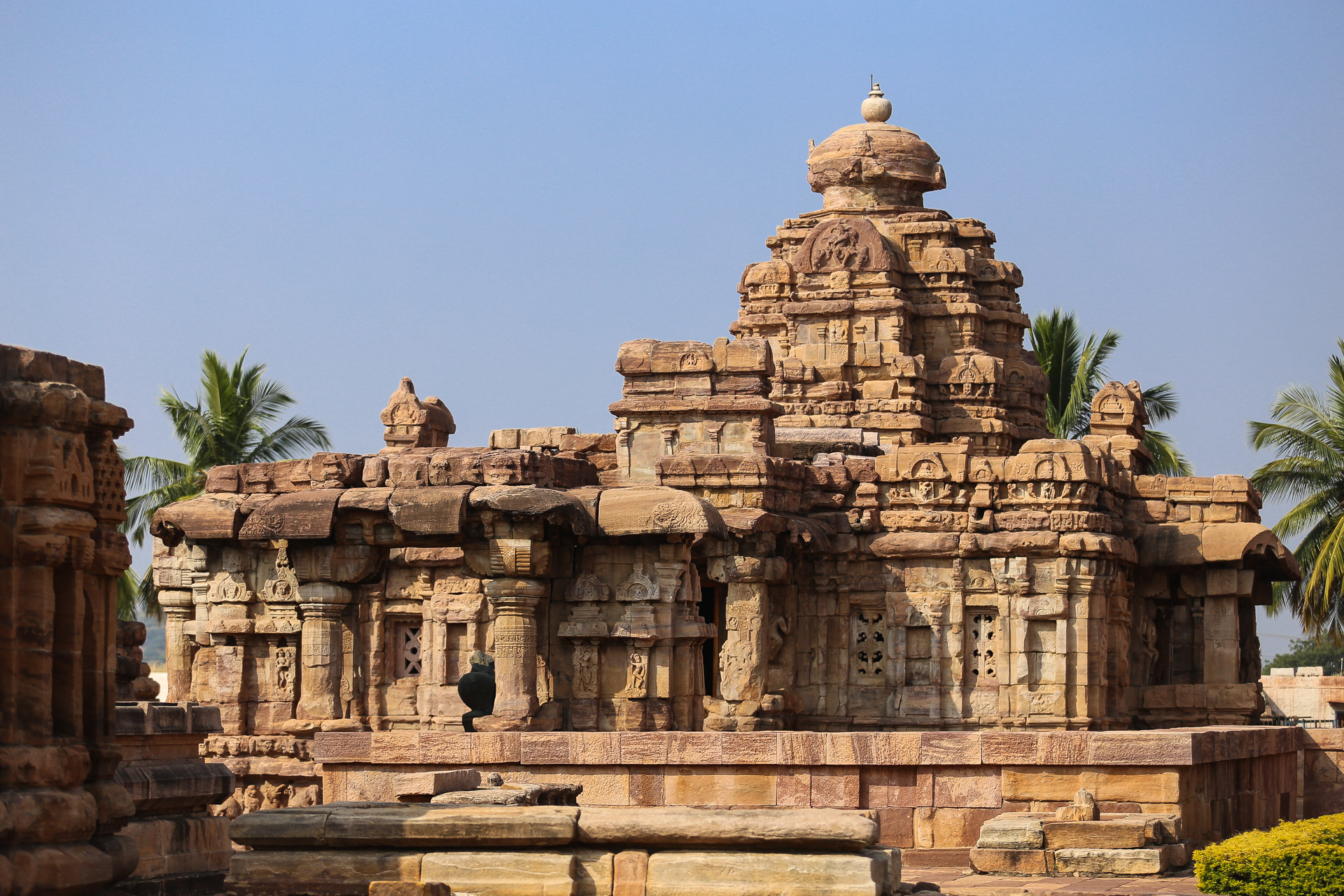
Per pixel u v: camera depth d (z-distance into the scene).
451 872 19.64
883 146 57.84
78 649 16.33
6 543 15.84
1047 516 43.38
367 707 42.06
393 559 42.31
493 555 38.00
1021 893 23.05
